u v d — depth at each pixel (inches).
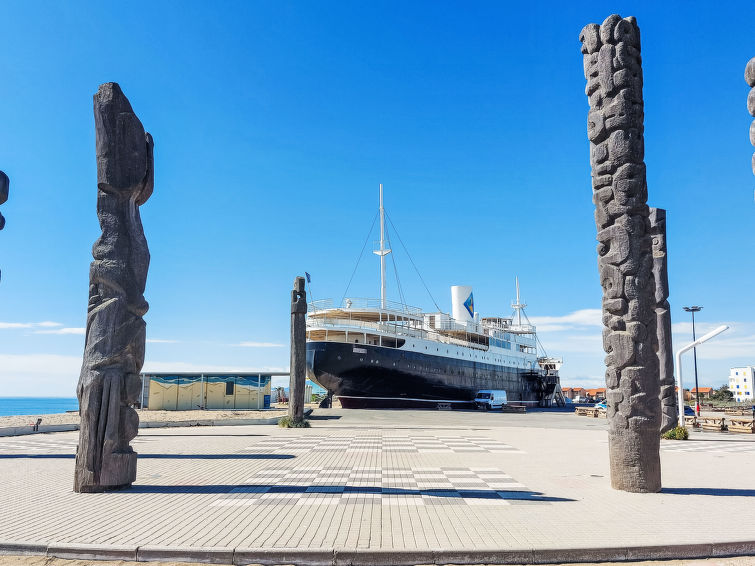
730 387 5492.1
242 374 1673.2
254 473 460.8
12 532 273.1
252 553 242.2
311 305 1919.3
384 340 1963.6
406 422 1198.3
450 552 242.8
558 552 247.1
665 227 832.3
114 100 410.3
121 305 398.0
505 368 2640.3
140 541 257.3
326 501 346.3
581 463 534.9
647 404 384.2
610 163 408.8
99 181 405.1
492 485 406.6
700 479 440.8
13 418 1336.1
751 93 266.8
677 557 253.8
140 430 966.4
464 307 2554.1
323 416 1400.1
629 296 393.1
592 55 425.4
